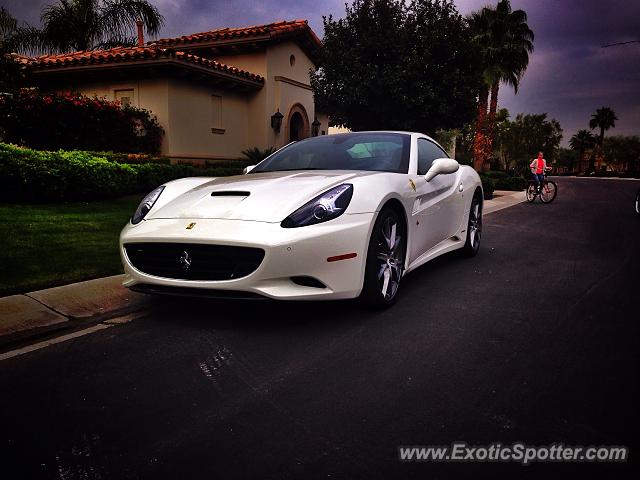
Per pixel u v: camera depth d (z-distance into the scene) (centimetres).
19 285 384
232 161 1465
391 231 363
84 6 1642
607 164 9600
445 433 200
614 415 214
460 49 1448
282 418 211
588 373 255
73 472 175
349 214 323
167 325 328
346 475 173
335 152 443
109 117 1123
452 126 1548
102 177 837
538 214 1135
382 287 355
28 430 204
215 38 1527
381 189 351
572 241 711
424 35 1416
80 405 224
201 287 310
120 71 1259
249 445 191
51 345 296
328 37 1519
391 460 181
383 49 1441
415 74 1395
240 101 1535
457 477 173
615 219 1026
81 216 682
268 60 1536
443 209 466
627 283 449
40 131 1016
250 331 316
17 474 174
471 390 236
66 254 484
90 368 263
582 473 175
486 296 402
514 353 281
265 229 305
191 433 200
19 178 716
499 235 774
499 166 4981
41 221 625
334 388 239
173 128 1269
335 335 309
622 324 332
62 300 363
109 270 439
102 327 326
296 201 326
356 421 208
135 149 1198
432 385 242
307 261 304
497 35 2583
